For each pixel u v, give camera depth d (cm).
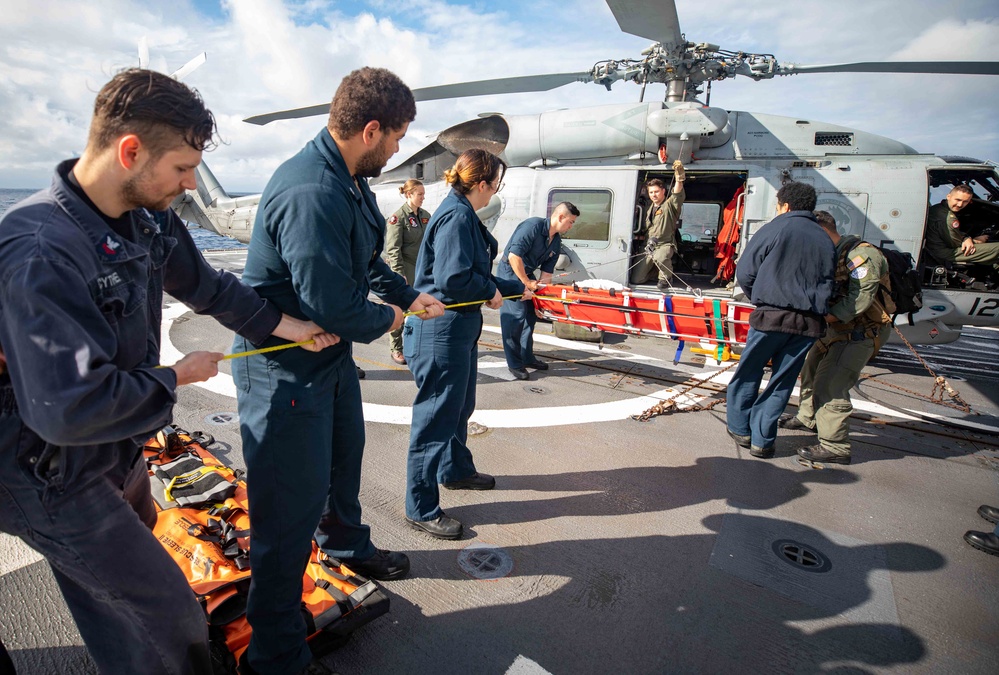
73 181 111
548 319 626
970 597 234
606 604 219
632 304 545
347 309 153
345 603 189
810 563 253
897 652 202
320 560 208
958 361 632
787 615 218
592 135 684
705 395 473
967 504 312
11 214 103
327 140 159
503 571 236
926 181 587
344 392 185
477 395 460
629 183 672
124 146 104
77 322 101
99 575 115
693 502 302
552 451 359
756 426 359
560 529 271
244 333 152
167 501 228
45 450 106
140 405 108
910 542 273
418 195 507
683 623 211
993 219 622
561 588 227
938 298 589
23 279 95
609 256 690
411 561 240
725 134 642
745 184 670
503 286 297
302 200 147
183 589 127
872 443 391
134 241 121
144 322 123
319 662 174
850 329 339
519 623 206
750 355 350
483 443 367
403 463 332
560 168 712
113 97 102
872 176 598
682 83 652
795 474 340
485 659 189
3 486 109
